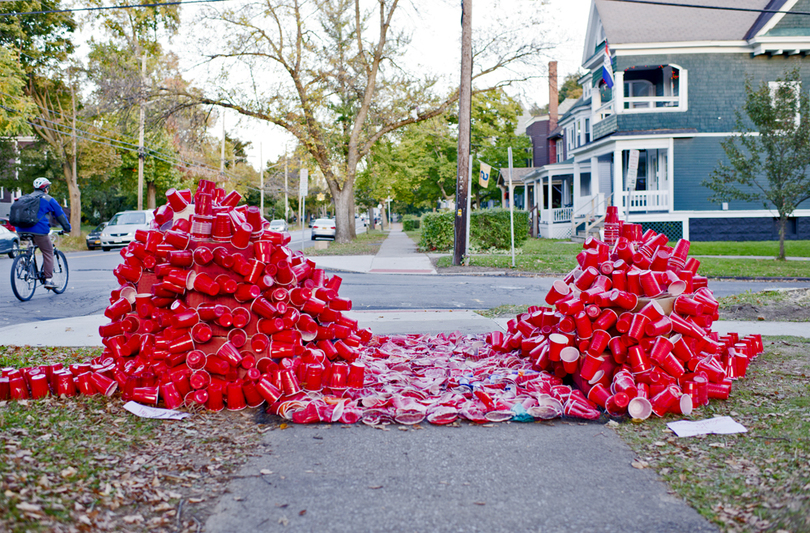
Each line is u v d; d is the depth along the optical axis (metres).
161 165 39.84
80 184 43.19
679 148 24.09
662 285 4.74
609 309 4.66
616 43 24.03
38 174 36.06
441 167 40.34
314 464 3.57
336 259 20.56
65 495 2.91
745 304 9.41
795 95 18.33
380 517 2.95
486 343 6.73
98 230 28.27
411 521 2.92
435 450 3.81
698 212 24.02
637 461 3.62
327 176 28.39
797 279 14.59
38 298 10.55
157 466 3.43
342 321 5.32
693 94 24.19
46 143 34.88
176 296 4.61
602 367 4.68
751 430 4.07
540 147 48.16
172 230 4.62
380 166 41.28
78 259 20.38
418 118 27.25
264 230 4.75
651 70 26.20
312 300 4.87
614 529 2.84
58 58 32.22
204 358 4.48
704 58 24.11
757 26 23.67
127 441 3.74
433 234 23.53
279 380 4.43
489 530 2.84
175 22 29.83
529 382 4.93
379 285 13.35
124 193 50.53
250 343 4.56
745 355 5.39
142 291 4.93
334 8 25.14
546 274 15.77
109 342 4.80
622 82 24.75
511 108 39.59
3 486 2.83
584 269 5.08
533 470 3.51
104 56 31.08
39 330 7.43
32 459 3.28
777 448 3.71
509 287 12.99
